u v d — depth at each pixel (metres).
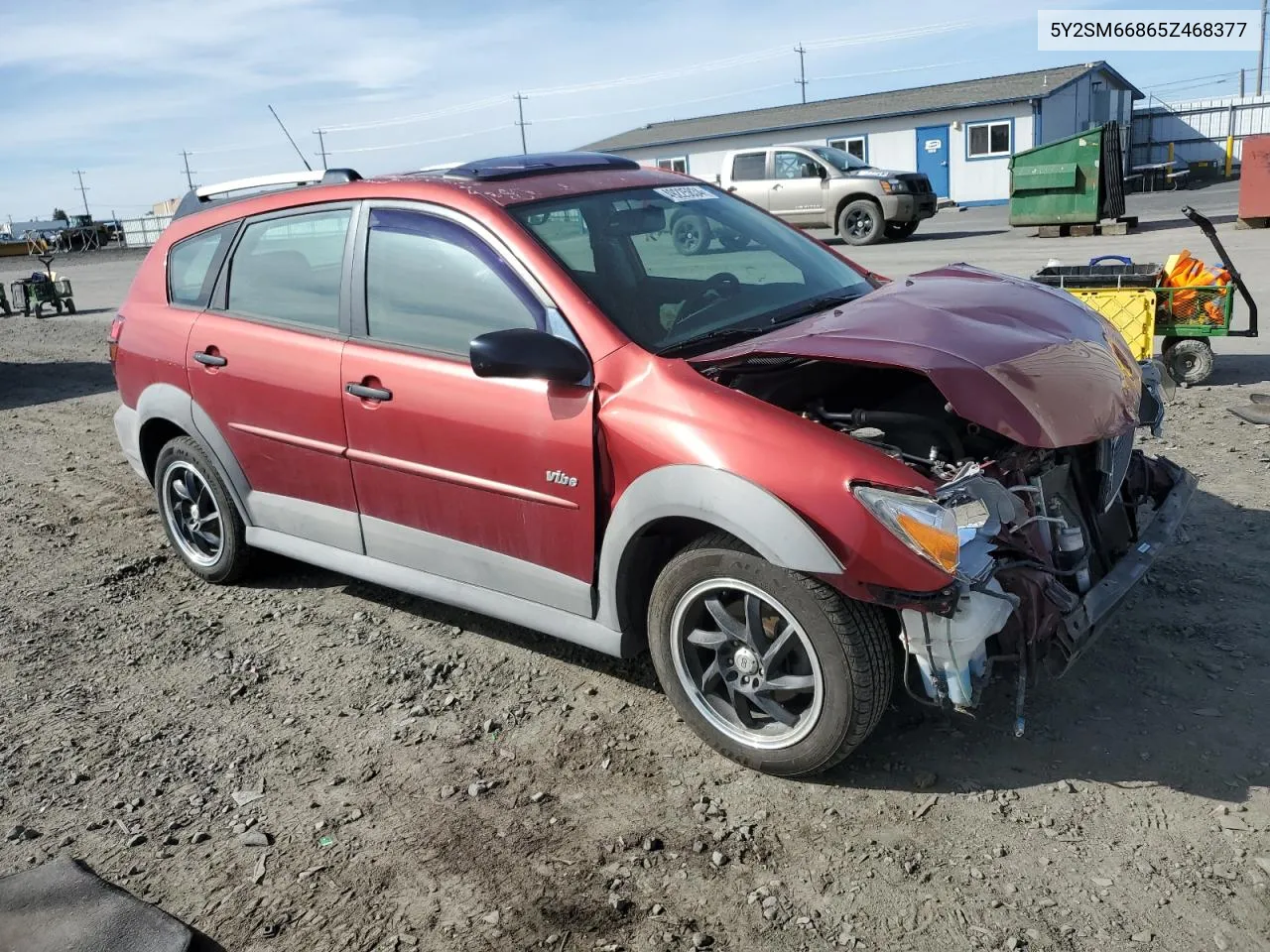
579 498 3.27
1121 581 3.13
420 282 3.71
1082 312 3.64
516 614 3.63
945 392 2.82
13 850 3.06
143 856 3.00
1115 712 3.29
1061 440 2.87
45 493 6.78
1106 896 2.53
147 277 4.90
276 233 4.25
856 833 2.84
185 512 4.94
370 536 4.03
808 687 2.97
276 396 4.14
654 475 3.05
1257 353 8.09
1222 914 2.45
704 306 3.59
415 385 3.65
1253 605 3.87
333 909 2.72
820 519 2.78
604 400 3.20
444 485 3.65
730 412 2.98
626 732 3.44
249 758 3.47
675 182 4.24
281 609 4.63
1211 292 6.93
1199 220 6.70
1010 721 3.29
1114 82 37.31
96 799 3.29
